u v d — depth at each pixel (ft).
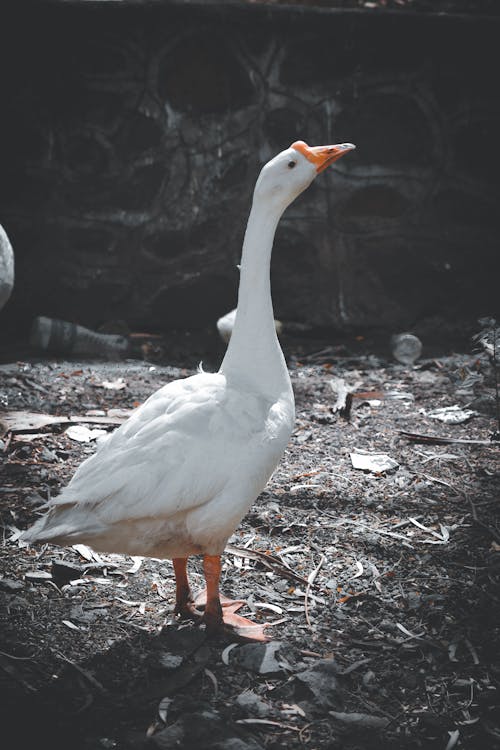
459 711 8.24
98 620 9.37
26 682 8.23
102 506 8.11
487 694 8.43
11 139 22.39
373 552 11.13
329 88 23.02
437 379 18.94
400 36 22.82
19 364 18.98
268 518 11.90
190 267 23.45
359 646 9.18
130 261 23.25
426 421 16.06
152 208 23.07
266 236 9.07
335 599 10.07
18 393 16.60
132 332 23.47
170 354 21.20
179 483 8.11
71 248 23.04
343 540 11.41
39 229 22.84
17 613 9.36
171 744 7.39
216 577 9.05
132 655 8.78
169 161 22.91
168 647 8.89
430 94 23.30
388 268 23.99
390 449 14.58
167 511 8.13
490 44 23.09
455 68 23.22
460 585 10.35
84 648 8.85
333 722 7.95
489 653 9.09
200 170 23.04
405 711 8.21
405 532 11.67
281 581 10.44
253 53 22.63
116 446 8.57
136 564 10.68
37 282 23.04
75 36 22.02
